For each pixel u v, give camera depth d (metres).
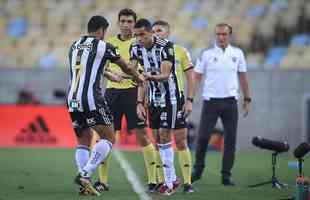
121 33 34.09
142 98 30.80
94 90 29.11
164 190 30.39
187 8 83.56
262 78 61.31
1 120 61.81
